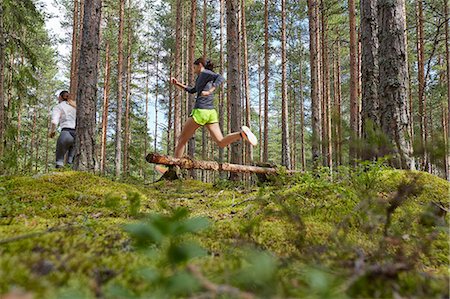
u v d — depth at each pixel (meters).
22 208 3.05
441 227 2.05
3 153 7.66
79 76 6.36
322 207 2.96
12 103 9.63
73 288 1.12
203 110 5.93
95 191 4.12
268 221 2.60
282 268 1.40
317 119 13.91
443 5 16.59
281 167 6.51
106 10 22.27
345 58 28.98
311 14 14.67
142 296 1.07
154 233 1.03
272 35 22.34
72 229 2.06
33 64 10.33
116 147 19.12
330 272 1.31
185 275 0.96
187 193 5.97
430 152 1.86
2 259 1.37
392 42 5.05
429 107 21.89
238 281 1.14
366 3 6.55
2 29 9.09
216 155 33.97
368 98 6.23
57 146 6.78
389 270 1.26
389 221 1.88
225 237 2.15
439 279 1.37
